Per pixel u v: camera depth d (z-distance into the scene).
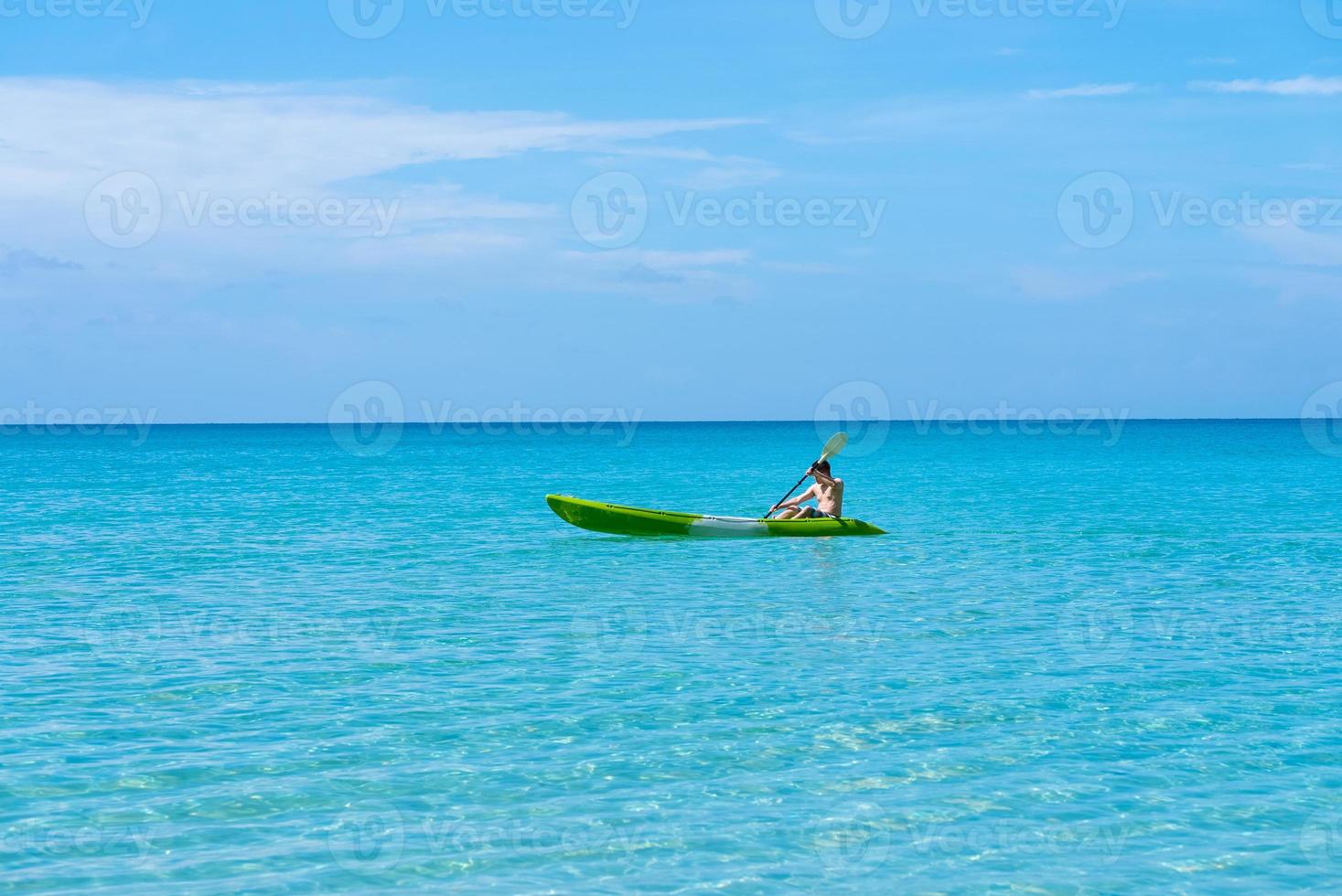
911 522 27.41
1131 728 9.57
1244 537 23.92
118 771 8.42
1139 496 35.91
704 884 6.60
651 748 9.00
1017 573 18.56
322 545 22.84
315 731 9.41
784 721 9.72
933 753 8.88
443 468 59.62
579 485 44.22
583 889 6.54
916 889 6.56
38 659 12.10
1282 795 8.01
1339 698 10.52
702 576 18.31
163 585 17.42
